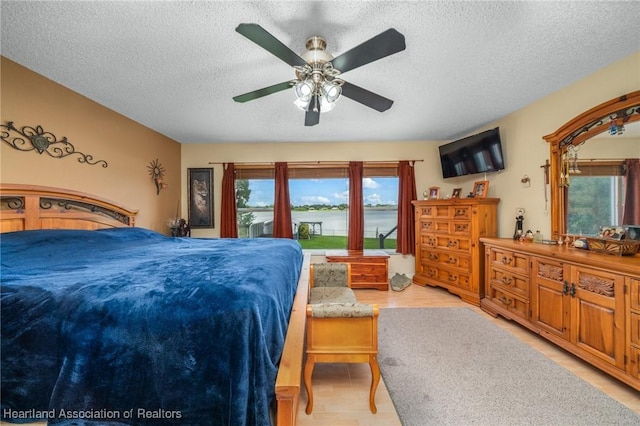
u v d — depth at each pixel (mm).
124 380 934
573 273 1994
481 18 1547
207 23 1559
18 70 1974
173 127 3520
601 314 1791
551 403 1590
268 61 1968
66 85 2324
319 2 1404
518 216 3000
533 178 2910
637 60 1960
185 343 940
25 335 1003
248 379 935
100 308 983
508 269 2711
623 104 2016
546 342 2305
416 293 3705
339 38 1692
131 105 2777
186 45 1767
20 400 1005
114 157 2920
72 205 2365
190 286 1097
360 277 3920
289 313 1507
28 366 1002
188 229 4051
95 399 929
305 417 1512
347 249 4418
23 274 1235
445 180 4336
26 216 1973
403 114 3148
